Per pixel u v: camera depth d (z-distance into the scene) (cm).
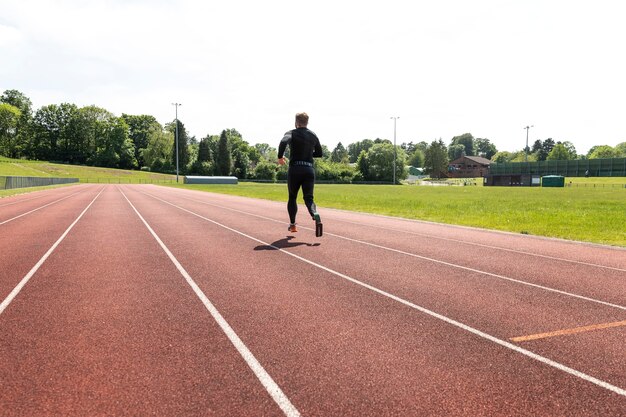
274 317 378
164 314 384
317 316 381
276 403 230
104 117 12838
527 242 834
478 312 396
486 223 1175
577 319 378
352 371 271
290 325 357
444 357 295
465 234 946
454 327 356
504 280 522
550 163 9231
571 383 258
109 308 400
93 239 849
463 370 274
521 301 433
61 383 252
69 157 12469
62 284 490
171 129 12800
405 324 362
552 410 226
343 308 405
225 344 314
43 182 4991
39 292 456
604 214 1446
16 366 275
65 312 388
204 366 277
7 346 308
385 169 9444
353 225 1119
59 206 1836
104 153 12225
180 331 341
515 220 1256
